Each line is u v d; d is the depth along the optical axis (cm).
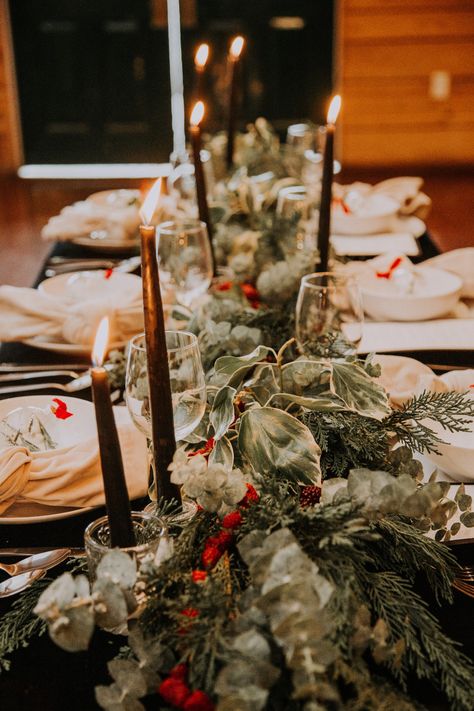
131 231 245
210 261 180
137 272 227
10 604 97
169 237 176
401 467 105
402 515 93
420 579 99
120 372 154
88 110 618
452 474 120
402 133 625
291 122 623
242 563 89
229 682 67
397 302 185
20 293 177
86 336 169
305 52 607
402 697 75
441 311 187
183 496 101
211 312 150
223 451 95
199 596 75
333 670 72
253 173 273
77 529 112
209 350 134
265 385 111
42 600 72
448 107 618
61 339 178
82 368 165
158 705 82
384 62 607
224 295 168
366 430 107
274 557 70
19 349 178
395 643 79
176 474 85
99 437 79
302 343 141
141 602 81
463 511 98
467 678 78
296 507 83
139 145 627
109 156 629
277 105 619
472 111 618
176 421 100
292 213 205
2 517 111
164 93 616
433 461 120
